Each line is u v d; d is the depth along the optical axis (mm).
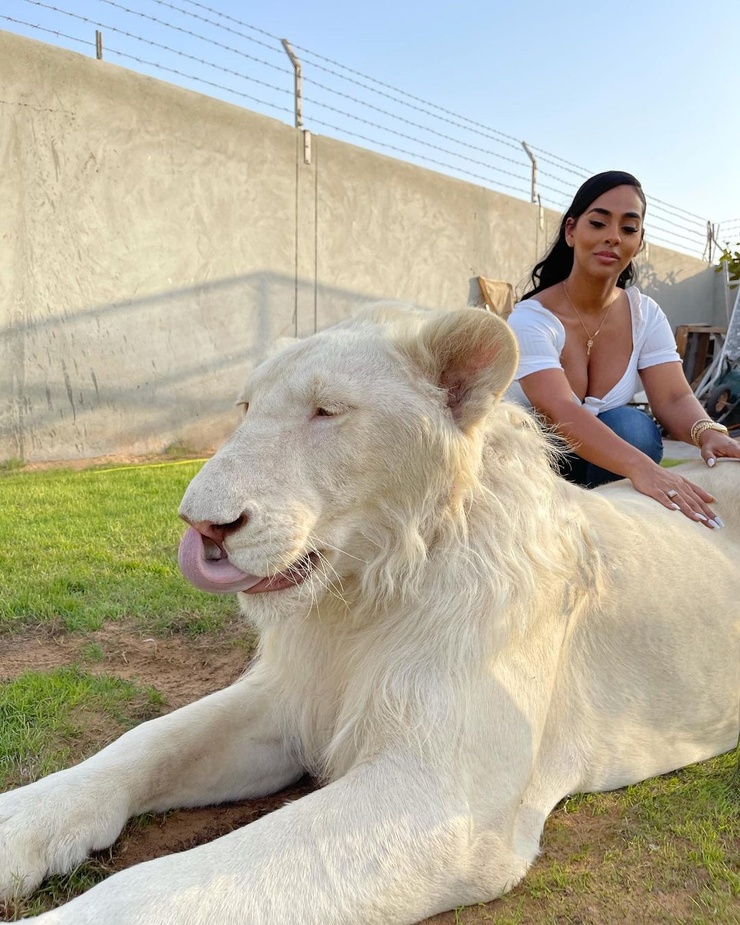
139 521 5977
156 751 2203
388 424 2059
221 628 3756
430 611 2084
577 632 2428
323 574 2059
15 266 9391
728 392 5543
